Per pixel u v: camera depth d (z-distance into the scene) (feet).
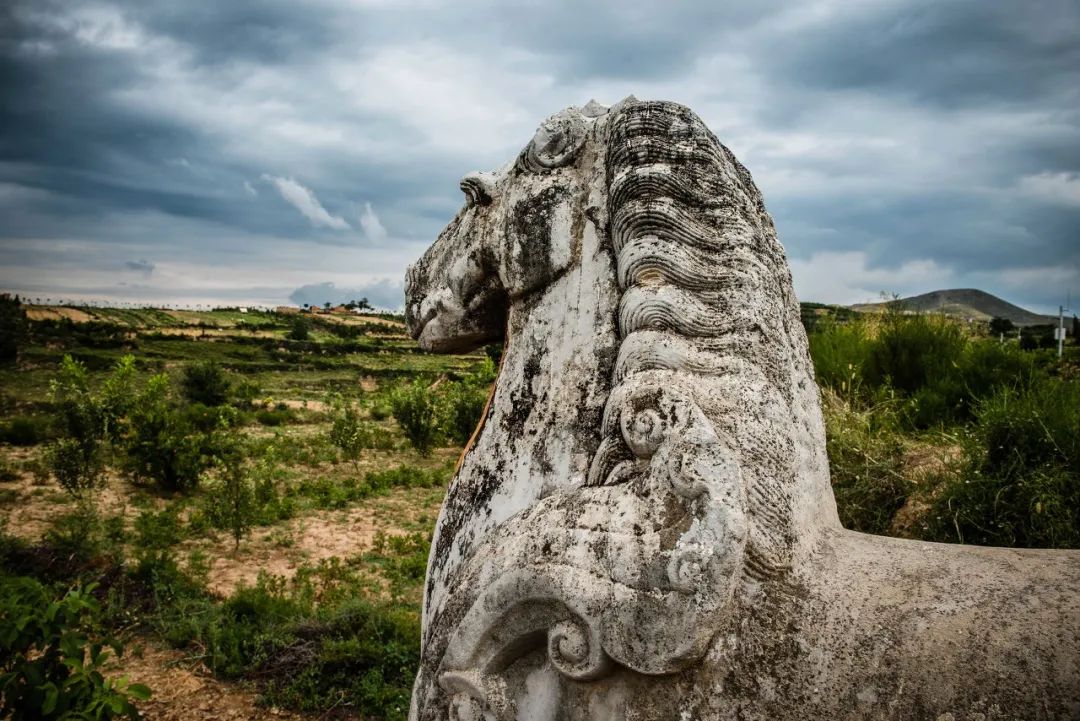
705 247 5.41
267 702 13.74
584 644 4.55
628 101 6.25
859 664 4.13
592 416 5.64
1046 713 3.63
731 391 5.01
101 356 100.22
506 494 5.91
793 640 4.34
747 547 4.54
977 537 11.41
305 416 55.36
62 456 27.04
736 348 5.18
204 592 18.78
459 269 6.77
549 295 6.14
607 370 5.67
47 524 24.40
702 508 4.40
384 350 144.36
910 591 4.42
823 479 5.73
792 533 4.82
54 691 8.70
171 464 29.99
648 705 4.46
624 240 5.54
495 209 6.68
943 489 12.62
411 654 14.92
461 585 5.21
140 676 14.62
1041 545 10.59
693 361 5.09
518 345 6.27
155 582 18.31
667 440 4.67
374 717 13.30
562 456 5.69
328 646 14.90
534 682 4.99
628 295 5.36
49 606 8.99
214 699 13.89
